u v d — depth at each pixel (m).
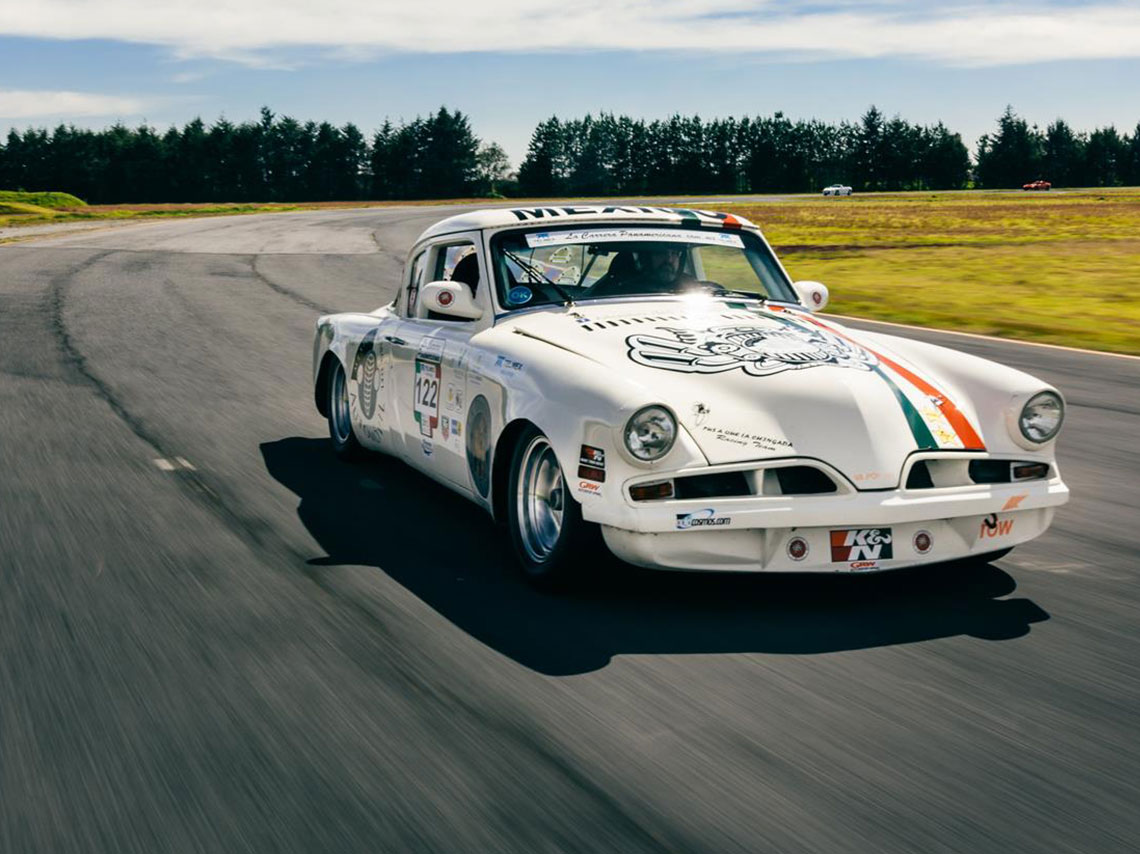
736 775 2.62
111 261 21.70
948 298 15.64
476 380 4.46
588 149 166.88
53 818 2.42
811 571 3.72
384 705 3.00
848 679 3.21
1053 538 4.75
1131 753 2.75
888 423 3.83
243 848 2.29
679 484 3.65
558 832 2.35
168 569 4.22
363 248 27.36
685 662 3.34
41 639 3.49
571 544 3.81
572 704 3.02
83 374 8.92
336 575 4.18
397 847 2.29
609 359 4.09
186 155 143.12
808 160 171.00
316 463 6.11
